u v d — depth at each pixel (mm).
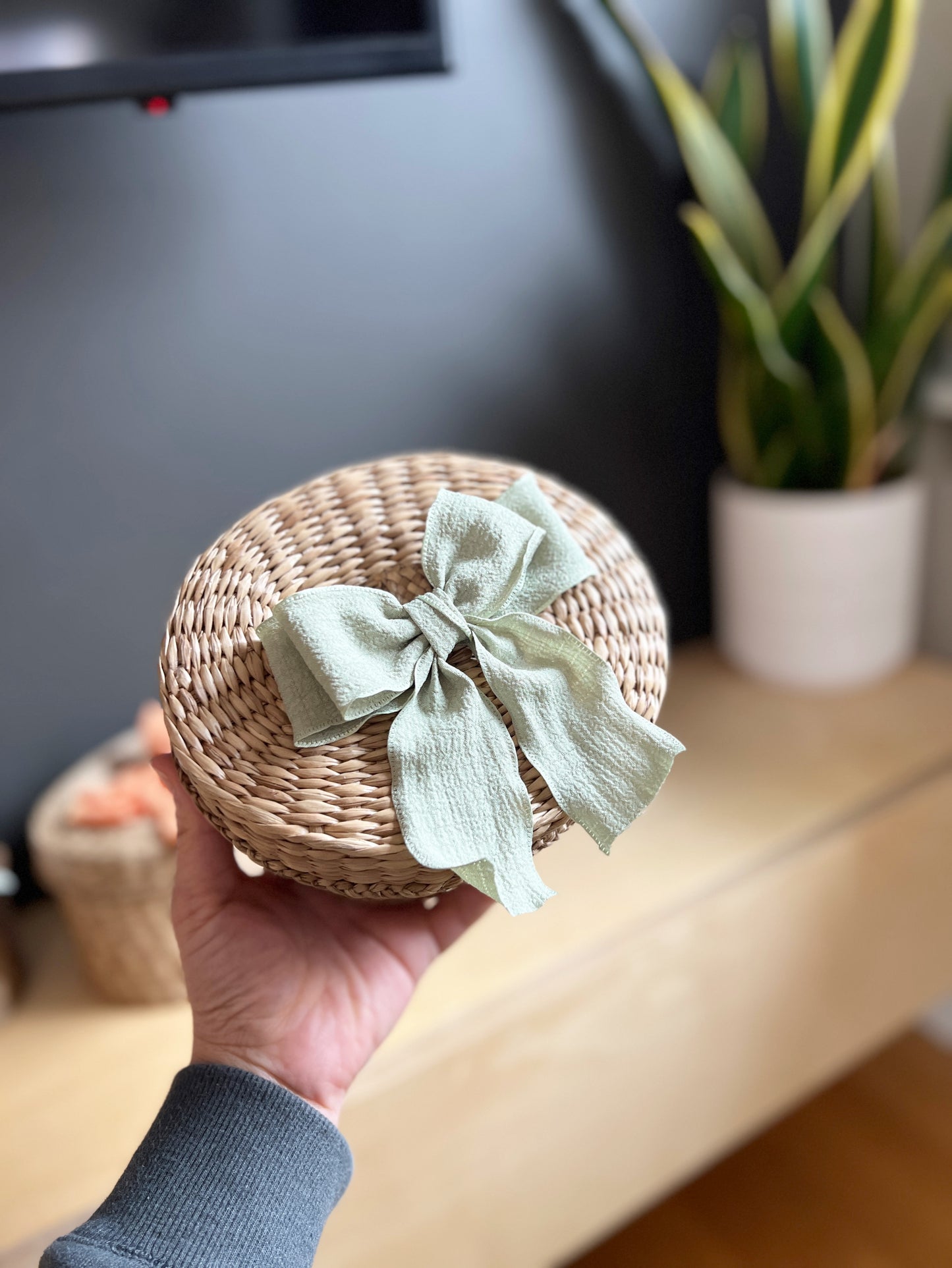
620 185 888
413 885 396
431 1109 621
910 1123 980
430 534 443
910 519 900
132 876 631
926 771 817
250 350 773
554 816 401
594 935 682
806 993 784
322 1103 445
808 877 756
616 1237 896
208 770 392
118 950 657
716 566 974
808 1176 936
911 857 812
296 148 752
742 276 798
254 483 800
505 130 825
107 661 779
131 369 736
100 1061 635
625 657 433
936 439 984
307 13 626
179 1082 423
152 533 773
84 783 708
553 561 444
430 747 397
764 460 917
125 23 597
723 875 725
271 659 410
